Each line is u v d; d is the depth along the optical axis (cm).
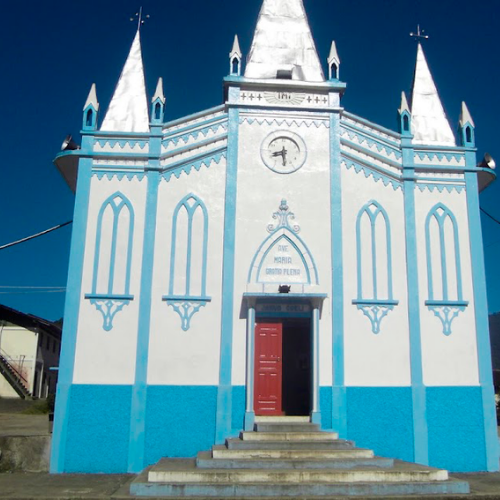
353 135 1645
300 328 1636
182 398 1437
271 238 1552
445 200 1619
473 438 1470
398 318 1529
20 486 1209
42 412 3544
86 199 1529
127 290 1485
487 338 1530
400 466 1229
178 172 1575
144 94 1717
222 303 1495
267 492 1095
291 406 1595
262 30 1788
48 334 4666
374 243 1573
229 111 1630
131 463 1386
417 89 1836
